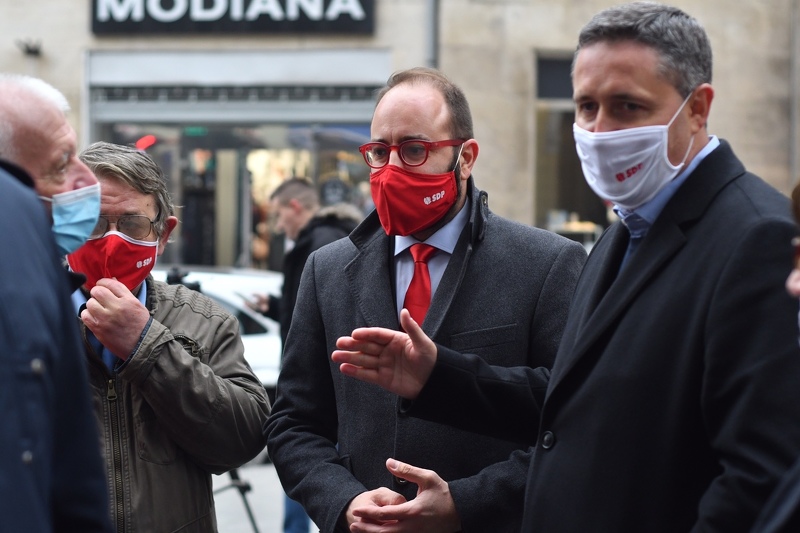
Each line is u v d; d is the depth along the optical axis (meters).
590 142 2.29
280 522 6.67
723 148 2.32
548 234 3.08
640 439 2.16
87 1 12.05
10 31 12.13
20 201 1.96
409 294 3.04
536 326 2.95
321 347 3.15
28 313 1.86
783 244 2.05
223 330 3.22
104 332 2.87
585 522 2.20
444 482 2.74
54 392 1.91
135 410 2.95
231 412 3.02
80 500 2.01
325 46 11.87
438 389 2.60
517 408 2.68
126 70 12.10
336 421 3.19
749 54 11.91
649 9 2.28
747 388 2.00
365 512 2.72
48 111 2.36
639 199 2.32
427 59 11.70
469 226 3.02
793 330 2.00
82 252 3.00
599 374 2.23
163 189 3.14
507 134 11.81
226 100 12.09
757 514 1.95
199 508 3.04
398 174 2.92
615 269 2.44
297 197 7.48
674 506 2.14
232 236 12.38
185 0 11.95
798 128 11.94
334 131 12.03
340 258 3.18
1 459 1.78
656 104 2.25
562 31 11.80
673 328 2.16
